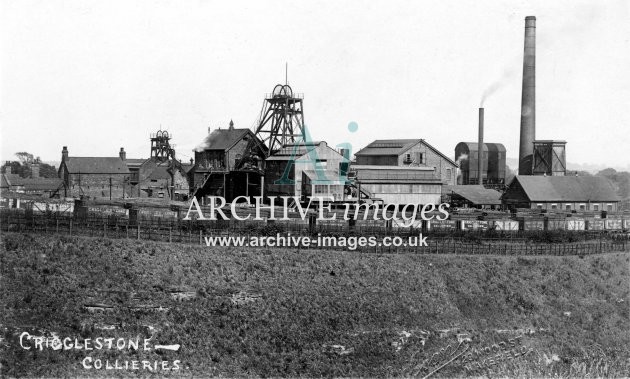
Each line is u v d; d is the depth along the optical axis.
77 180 116.81
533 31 132.25
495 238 78.88
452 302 64.12
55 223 65.81
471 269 69.19
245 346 52.94
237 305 56.75
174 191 119.75
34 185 117.06
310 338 55.31
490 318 63.59
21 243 58.22
